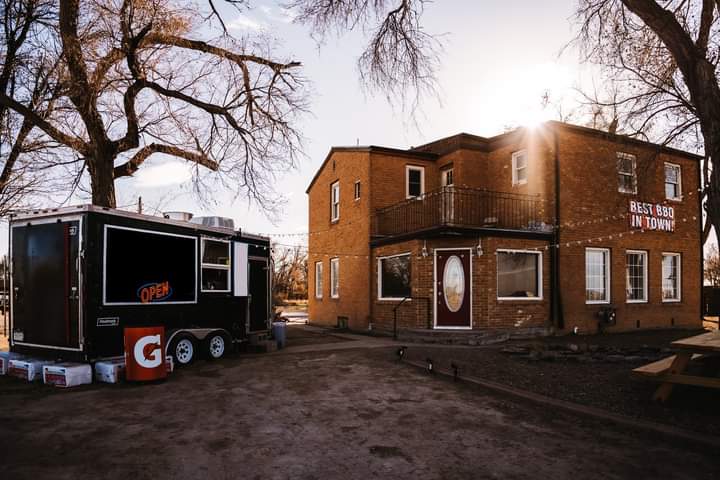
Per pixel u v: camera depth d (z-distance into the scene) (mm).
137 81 12422
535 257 14281
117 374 7777
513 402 6543
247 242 11688
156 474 4078
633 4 6855
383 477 4062
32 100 12617
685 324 17391
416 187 17766
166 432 5211
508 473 4145
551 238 14281
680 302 17359
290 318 26484
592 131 14953
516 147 15633
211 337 10023
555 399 6344
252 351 11336
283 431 5273
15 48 12656
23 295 8492
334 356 10461
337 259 19422
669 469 4219
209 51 13312
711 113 6402
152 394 6980
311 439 5012
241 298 11320
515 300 13656
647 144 12930
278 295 47125
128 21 11617
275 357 10406
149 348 7750
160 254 9227
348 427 5422
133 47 11602
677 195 17766
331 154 19844
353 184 17922
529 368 8531
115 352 8227
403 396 6887
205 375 8406
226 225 11375
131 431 5234
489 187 16656
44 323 8227
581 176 14906
